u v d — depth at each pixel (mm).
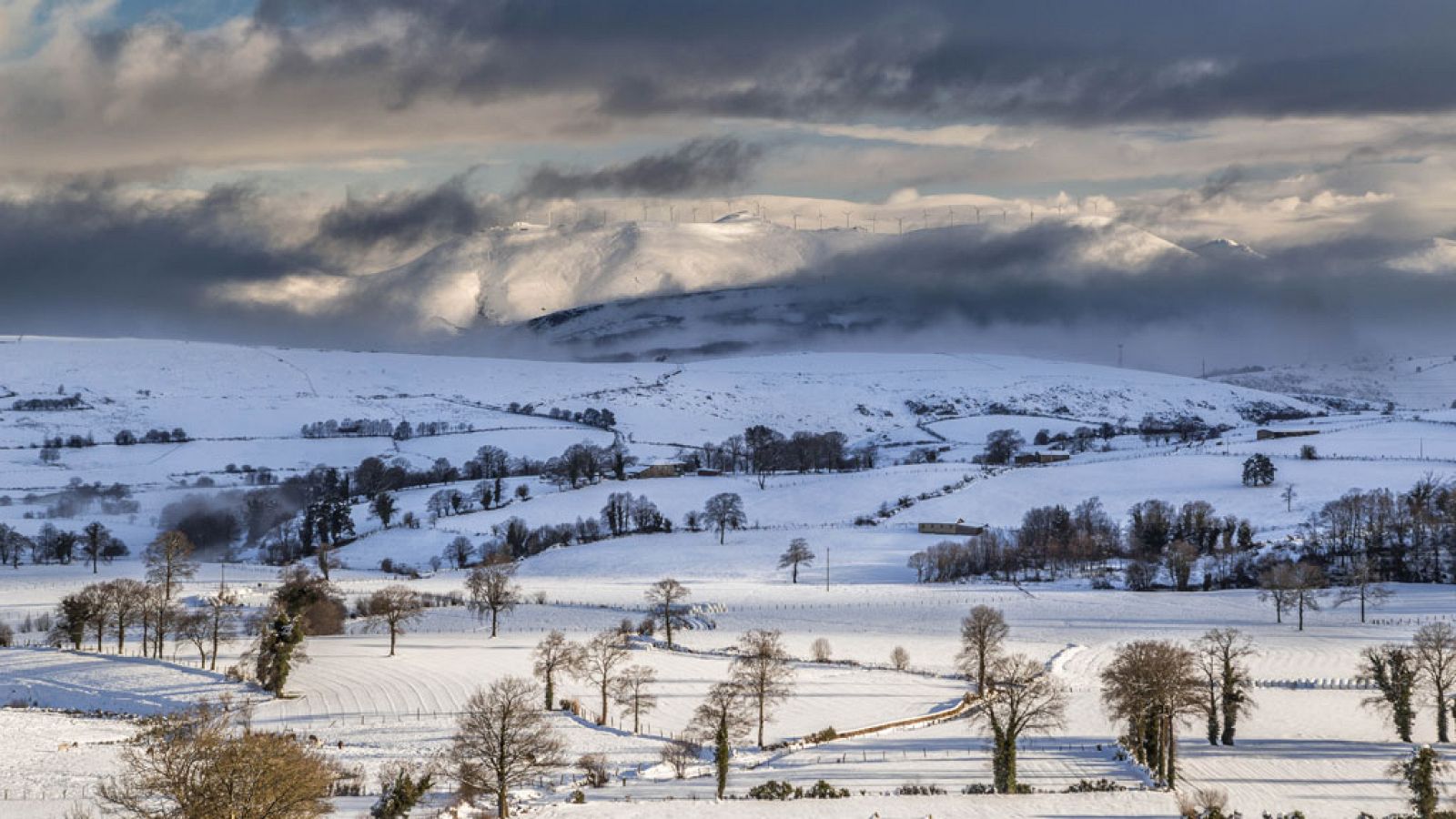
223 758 165750
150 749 184000
